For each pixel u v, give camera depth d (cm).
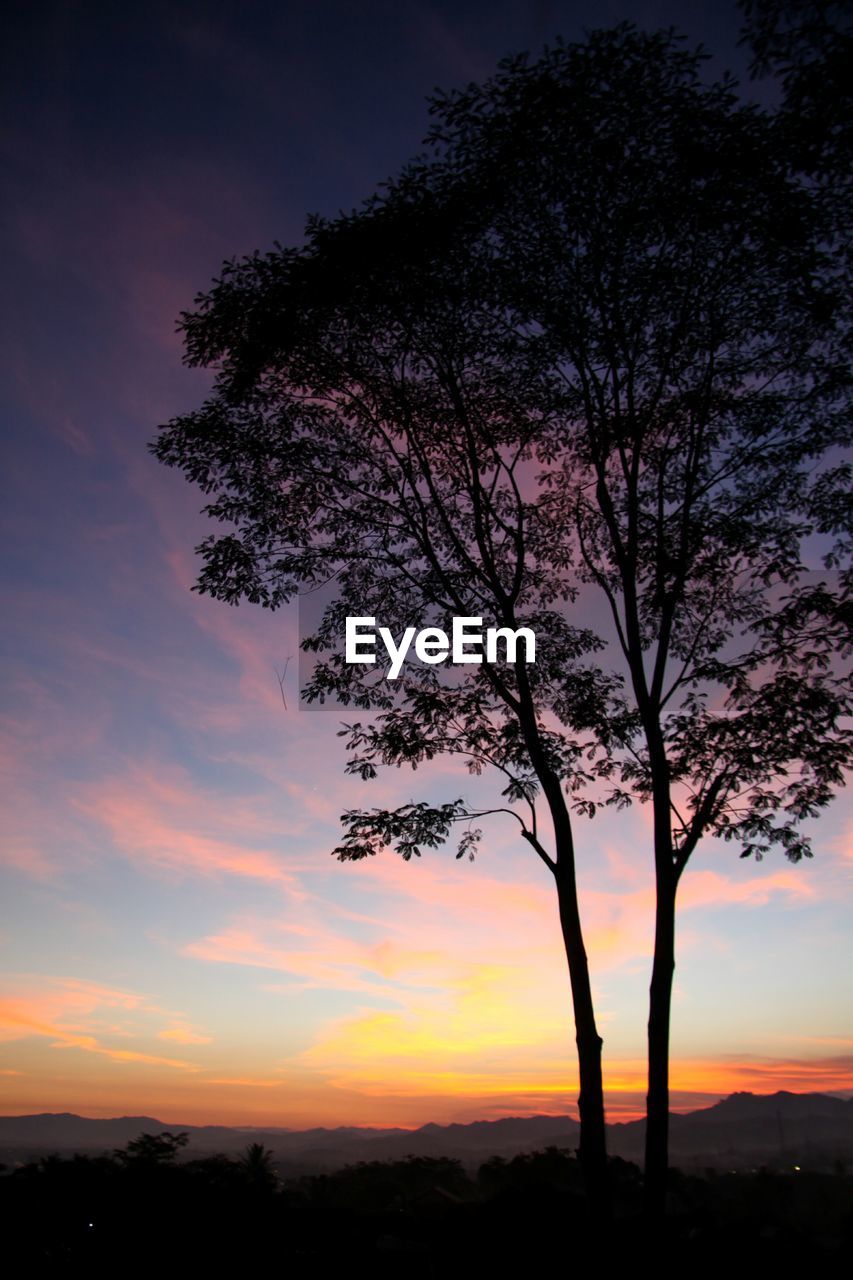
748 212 1438
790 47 1019
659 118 1462
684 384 1575
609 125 1481
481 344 1609
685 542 1543
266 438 1691
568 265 1534
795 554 1533
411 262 1528
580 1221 2091
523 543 1702
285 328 1598
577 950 1413
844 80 1028
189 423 1680
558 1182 5594
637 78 1451
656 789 1443
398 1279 2075
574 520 1753
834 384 1521
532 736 1541
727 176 1420
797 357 1559
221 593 1694
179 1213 2441
